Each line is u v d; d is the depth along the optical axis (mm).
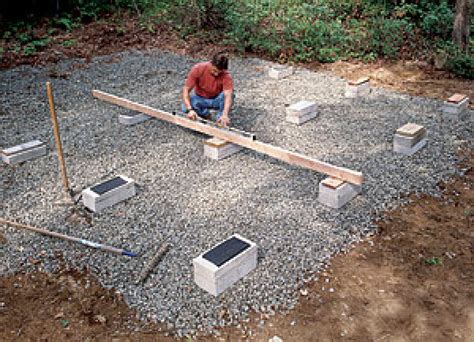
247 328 3125
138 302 3348
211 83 5672
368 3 11211
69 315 3295
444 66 8508
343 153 5363
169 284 3482
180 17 10891
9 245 3984
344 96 7230
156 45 10094
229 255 3424
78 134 6043
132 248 3875
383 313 3242
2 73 8594
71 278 3617
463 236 4004
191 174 4984
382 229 4086
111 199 4418
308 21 10273
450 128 6035
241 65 8914
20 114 6781
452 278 3541
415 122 6223
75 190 4703
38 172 5125
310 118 6340
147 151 5527
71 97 7402
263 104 6914
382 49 9273
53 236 4047
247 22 9883
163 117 6000
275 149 4828
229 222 4152
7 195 4688
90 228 4145
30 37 10211
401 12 10211
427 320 3182
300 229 4027
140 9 11883
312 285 3465
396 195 4555
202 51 9711
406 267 3654
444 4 10367
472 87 7719
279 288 3416
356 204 4387
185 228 4098
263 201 4445
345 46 9484
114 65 8930
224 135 5289
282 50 9367
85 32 10711
